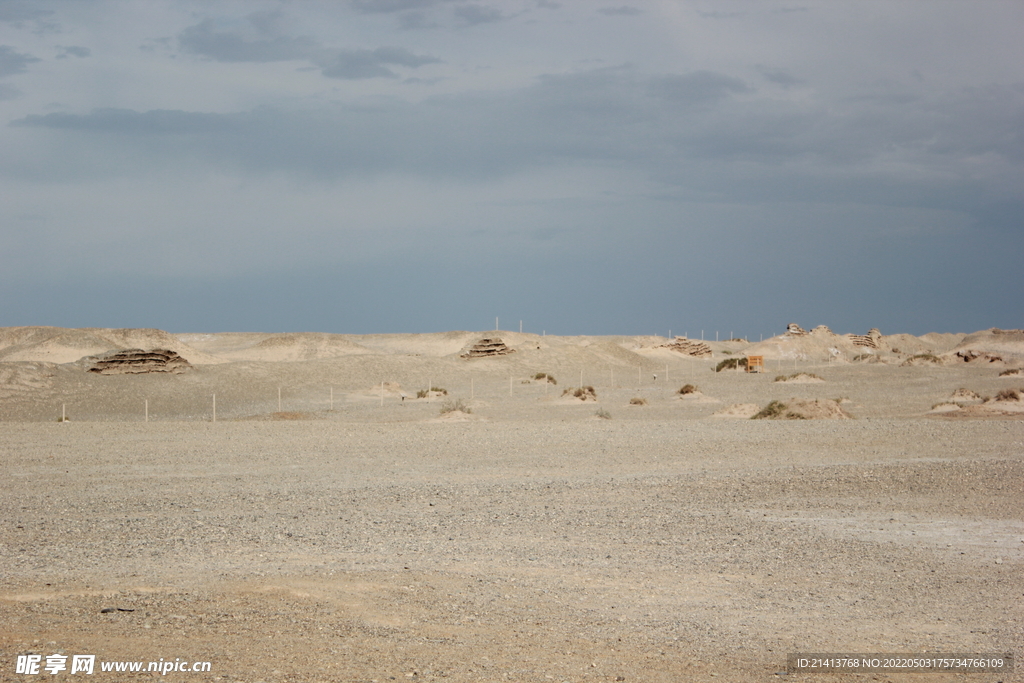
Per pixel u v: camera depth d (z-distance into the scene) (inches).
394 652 292.2
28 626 316.5
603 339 6481.3
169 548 478.3
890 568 445.1
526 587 397.1
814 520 573.9
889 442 994.7
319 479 766.5
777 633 332.2
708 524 558.3
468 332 6471.5
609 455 928.9
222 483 740.7
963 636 331.0
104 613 336.2
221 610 343.6
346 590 381.7
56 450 976.3
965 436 1021.8
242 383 2672.2
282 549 477.4
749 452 937.5
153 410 2220.7
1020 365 3316.9
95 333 4603.8
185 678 256.8
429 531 532.7
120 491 696.4
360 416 1820.9
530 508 613.6
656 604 373.4
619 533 529.7
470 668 276.8
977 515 588.7
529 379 2960.1
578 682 266.5
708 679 273.6
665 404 1979.6
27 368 2426.2
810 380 2672.2
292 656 282.8
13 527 540.7
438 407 2034.9
